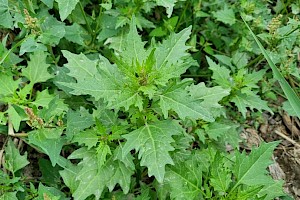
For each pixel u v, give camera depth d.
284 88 0.70
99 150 0.67
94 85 0.64
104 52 0.85
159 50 0.67
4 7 0.77
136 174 0.75
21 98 0.73
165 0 0.76
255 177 0.69
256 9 0.90
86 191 0.67
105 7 0.79
